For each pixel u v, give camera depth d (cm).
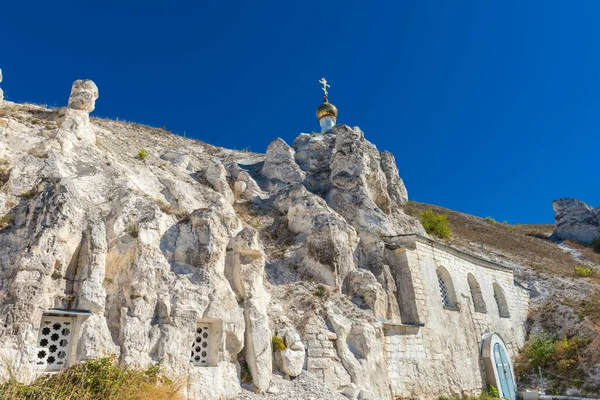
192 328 1083
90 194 1247
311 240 1683
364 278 1633
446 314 1922
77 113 1574
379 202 2428
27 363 855
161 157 2128
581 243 4925
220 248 1252
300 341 1301
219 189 1950
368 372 1372
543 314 2606
